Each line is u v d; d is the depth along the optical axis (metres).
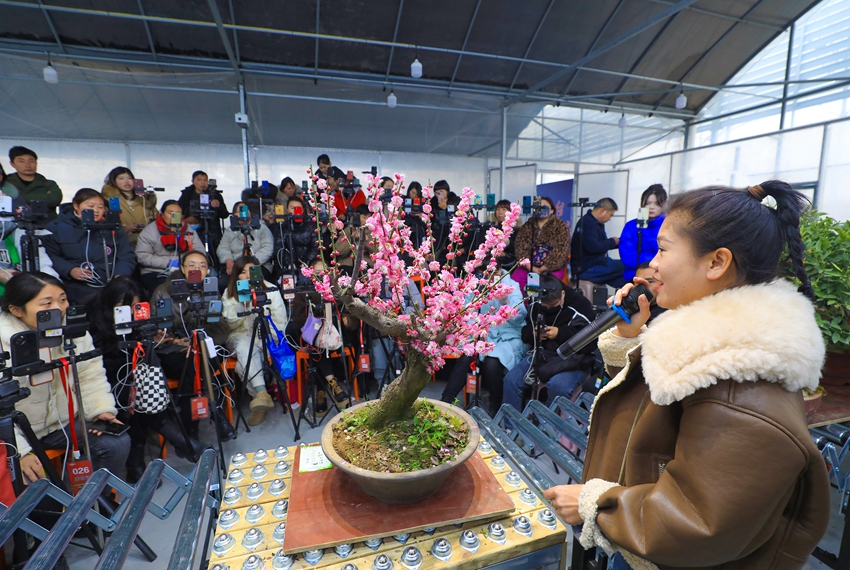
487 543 0.96
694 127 6.48
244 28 3.83
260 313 2.58
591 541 0.72
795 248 0.65
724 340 0.55
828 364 2.12
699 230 0.62
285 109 5.03
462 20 4.29
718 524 0.52
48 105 4.46
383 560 0.90
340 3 3.94
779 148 5.02
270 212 3.92
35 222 2.38
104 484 1.10
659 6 4.45
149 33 3.88
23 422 1.45
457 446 1.04
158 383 2.09
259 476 1.20
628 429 0.79
